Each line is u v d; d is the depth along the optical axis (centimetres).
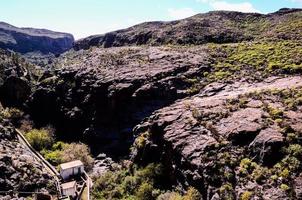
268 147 3675
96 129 7850
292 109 4484
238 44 9969
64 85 9681
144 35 15100
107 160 6875
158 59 9131
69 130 8638
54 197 5203
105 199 4975
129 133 7175
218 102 5541
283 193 3166
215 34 12000
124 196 4838
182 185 4241
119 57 10088
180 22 15125
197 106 5572
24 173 5359
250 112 4672
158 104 7094
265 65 7225
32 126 8850
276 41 9350
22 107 9862
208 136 4478
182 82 7412
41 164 6438
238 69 7475
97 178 5922
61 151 7375
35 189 5128
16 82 10225
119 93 7681
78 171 6275
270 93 5294
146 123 6006
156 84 7462
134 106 7344
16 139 7319
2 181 4834
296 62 6806
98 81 8606
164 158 4909
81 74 9462
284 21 11788
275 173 3412
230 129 4341
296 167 3362
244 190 3403
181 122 5150
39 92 9875
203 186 3831
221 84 6844
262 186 3344
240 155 3881
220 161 3875
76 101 8975
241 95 5556
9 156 5566
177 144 4616
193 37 12181
